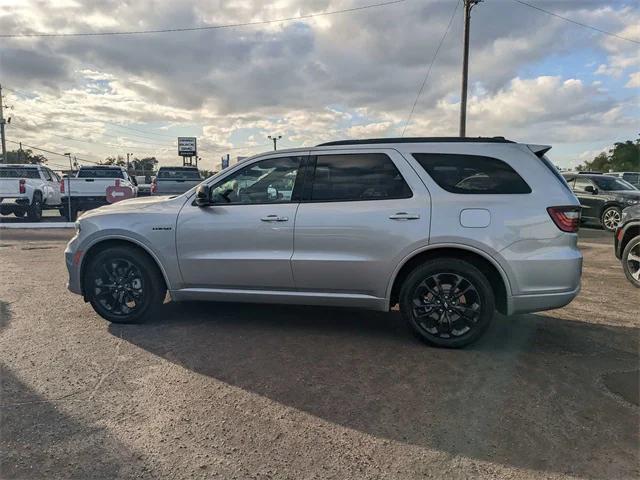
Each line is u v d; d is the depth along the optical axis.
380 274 4.43
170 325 5.02
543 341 4.63
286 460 2.72
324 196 4.60
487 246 4.20
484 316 4.27
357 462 2.71
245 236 4.69
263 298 4.79
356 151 4.61
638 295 6.50
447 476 2.59
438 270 4.33
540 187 4.25
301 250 4.57
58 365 3.96
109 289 5.04
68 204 16.00
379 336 4.73
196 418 3.14
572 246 4.24
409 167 4.47
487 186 4.32
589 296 6.44
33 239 12.25
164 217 4.90
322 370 3.91
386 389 3.58
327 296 4.62
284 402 3.37
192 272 4.86
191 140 46.94
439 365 4.03
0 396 3.41
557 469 2.65
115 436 2.93
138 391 3.51
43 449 2.79
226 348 4.37
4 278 7.24
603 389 3.60
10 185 15.76
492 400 3.42
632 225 7.09
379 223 4.39
